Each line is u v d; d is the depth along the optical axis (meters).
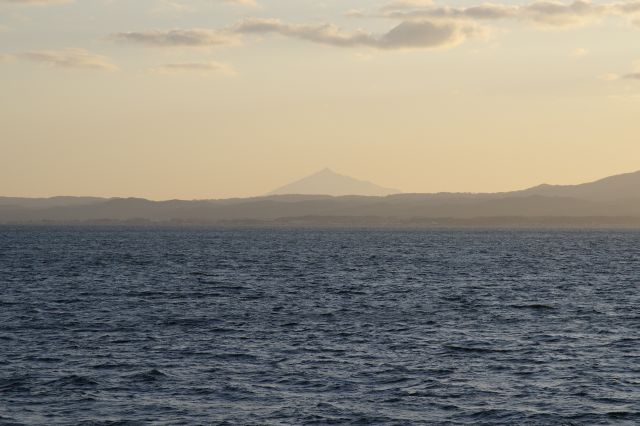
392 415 44.22
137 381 51.47
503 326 75.75
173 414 44.25
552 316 83.31
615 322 78.75
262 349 62.69
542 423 42.91
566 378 52.75
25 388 49.41
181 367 55.72
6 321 78.06
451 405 46.16
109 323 76.94
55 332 71.12
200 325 75.75
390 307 90.94
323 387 50.16
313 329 73.38
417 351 61.97
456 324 77.00
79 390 49.09
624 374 53.97
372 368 55.56
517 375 53.59
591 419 43.59
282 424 42.59
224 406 45.84
